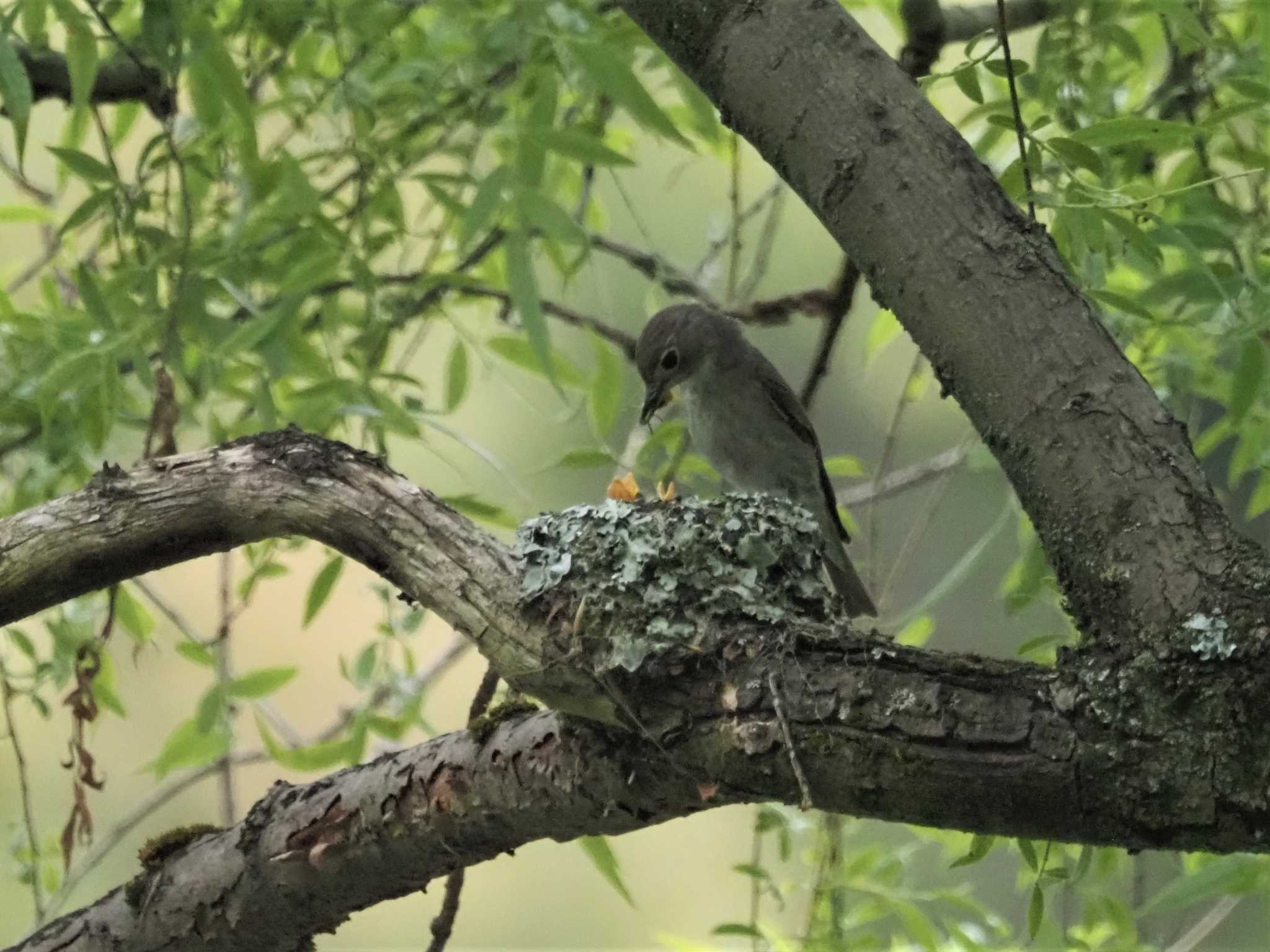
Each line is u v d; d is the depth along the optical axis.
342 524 4.15
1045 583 6.05
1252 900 8.21
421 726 6.89
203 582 10.80
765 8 4.12
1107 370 3.49
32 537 4.32
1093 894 6.72
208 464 4.32
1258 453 7.01
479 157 7.86
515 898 11.43
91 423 6.48
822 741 3.41
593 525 4.04
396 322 7.09
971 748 3.23
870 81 3.98
